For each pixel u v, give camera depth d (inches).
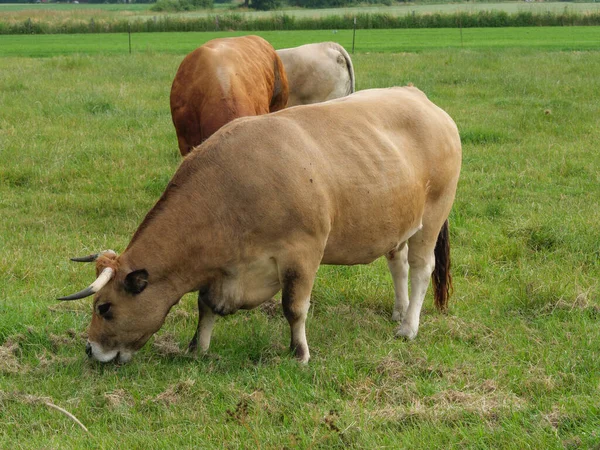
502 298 310.8
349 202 268.5
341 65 502.3
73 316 292.0
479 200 397.7
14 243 350.3
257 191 259.1
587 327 285.4
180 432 242.2
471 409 245.3
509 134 518.6
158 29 1788.9
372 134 275.1
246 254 262.2
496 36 1460.4
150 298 262.8
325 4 3363.7
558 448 231.5
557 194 401.4
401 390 255.1
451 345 279.6
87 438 240.4
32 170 426.6
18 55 1107.9
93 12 2901.1
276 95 413.7
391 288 321.1
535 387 257.6
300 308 268.1
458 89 689.6
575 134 518.0
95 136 505.0
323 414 245.4
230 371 268.8
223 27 1808.6
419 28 1791.3
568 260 335.3
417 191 281.9
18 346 276.2
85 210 387.5
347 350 278.7
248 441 237.8
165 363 272.7
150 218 262.5
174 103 371.9
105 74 786.8
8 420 247.1
